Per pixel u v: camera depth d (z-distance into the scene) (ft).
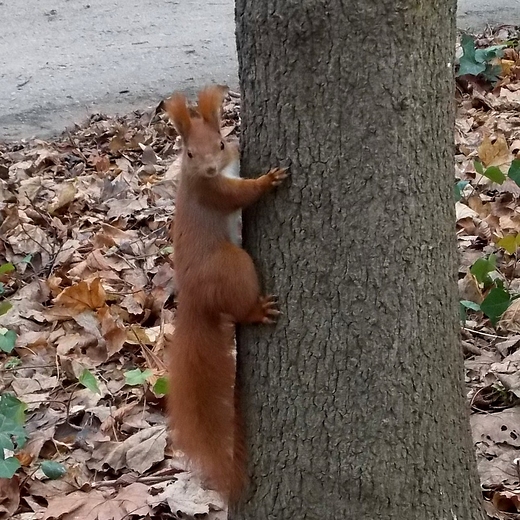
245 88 5.21
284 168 5.14
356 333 5.17
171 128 11.19
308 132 5.08
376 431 5.24
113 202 9.32
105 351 7.26
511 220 7.87
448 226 5.24
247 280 5.23
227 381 5.39
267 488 5.40
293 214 5.16
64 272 8.00
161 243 8.28
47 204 9.47
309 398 5.26
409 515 5.32
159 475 6.31
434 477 5.34
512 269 7.41
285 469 5.35
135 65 13.88
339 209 5.10
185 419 5.38
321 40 4.99
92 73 13.74
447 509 5.38
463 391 5.42
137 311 7.54
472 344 6.93
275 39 5.05
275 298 5.25
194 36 14.99
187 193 5.33
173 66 13.67
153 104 12.39
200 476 6.14
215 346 5.34
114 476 6.38
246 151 5.26
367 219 5.09
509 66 11.69
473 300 7.17
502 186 8.36
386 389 5.21
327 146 5.07
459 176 8.75
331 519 5.33
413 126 5.06
